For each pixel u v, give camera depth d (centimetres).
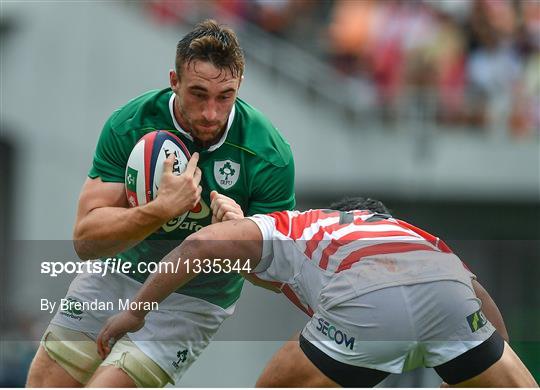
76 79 3434
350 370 1289
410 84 3512
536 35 3550
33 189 3409
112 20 3434
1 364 1948
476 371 1294
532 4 3556
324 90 3525
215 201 1353
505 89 3512
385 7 3572
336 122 3484
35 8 3444
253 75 3509
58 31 3441
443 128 3481
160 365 1488
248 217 1355
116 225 1338
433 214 3469
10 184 3416
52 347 1523
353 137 3475
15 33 3456
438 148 3453
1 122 3434
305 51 3597
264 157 1396
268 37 3597
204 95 1294
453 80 3503
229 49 1290
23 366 1955
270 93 3494
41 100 3434
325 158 3475
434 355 1300
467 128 3491
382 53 3541
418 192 3447
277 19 3631
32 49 3450
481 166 3462
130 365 1461
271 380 1312
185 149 1359
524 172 3478
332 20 3656
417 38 3516
